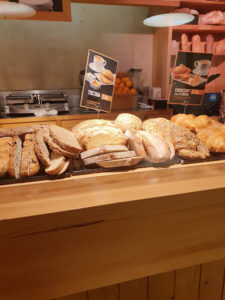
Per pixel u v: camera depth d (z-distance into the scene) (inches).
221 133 51.7
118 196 34.4
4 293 33.6
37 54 130.9
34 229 30.7
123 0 113.7
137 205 34.0
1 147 41.9
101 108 61.5
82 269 35.6
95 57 58.6
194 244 40.6
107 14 134.8
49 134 44.6
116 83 116.4
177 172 42.2
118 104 116.6
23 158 39.6
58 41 131.9
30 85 134.1
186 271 46.0
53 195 34.5
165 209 35.8
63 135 44.1
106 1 112.9
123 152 42.2
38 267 33.3
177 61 62.7
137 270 38.6
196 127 58.1
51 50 132.2
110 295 42.7
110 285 42.0
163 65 134.8
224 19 127.3
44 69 133.9
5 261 31.7
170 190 36.2
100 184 37.7
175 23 83.0
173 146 47.6
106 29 136.9
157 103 120.3
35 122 110.2
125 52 143.3
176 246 39.5
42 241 31.9
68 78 138.5
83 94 59.3
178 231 38.5
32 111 112.3
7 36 124.8
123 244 36.1
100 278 37.0
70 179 39.4
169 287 46.1
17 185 37.4
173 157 46.6
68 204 32.3
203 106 103.2
